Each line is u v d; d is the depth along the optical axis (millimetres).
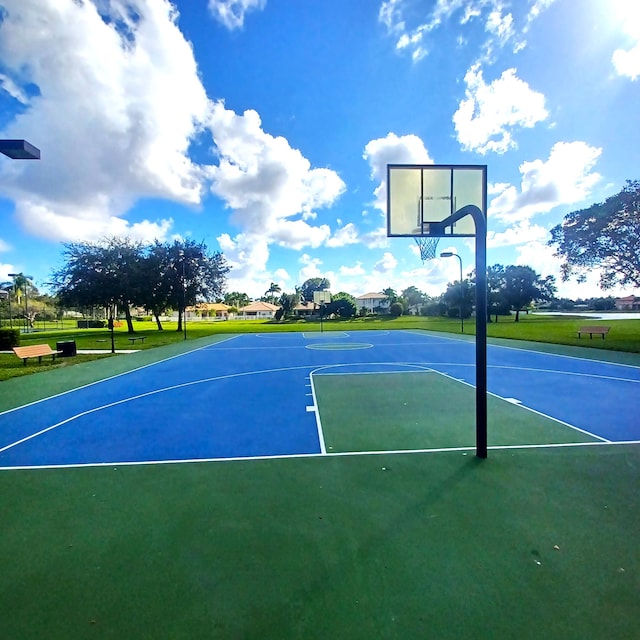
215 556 2715
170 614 2188
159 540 2926
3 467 4453
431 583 2406
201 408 7168
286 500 3543
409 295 74750
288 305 64125
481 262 4508
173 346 19797
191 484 3934
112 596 2338
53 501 3594
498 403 7137
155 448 5047
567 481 3824
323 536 2941
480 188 6523
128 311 32406
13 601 2309
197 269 34125
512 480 3865
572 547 2750
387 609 2201
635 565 2545
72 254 30781
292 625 2098
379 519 3170
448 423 5922
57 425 6156
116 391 8773
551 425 5727
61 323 58906
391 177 6688
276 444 5133
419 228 6629
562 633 2021
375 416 6402
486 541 2836
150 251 33688
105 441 5352
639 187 18906
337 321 51281
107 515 3316
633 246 19797
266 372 11180
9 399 8047
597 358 13039
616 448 4738
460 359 13523
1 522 3223
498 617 2131
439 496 3551
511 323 37531
